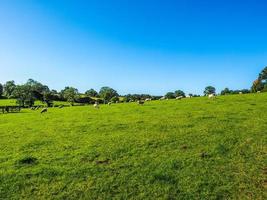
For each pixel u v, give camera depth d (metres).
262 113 33.59
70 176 16.80
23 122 42.81
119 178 16.30
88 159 19.64
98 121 36.12
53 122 39.22
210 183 15.26
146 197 14.28
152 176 16.30
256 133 23.77
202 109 41.41
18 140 27.33
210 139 22.84
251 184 14.88
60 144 24.45
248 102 46.72
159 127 28.86
